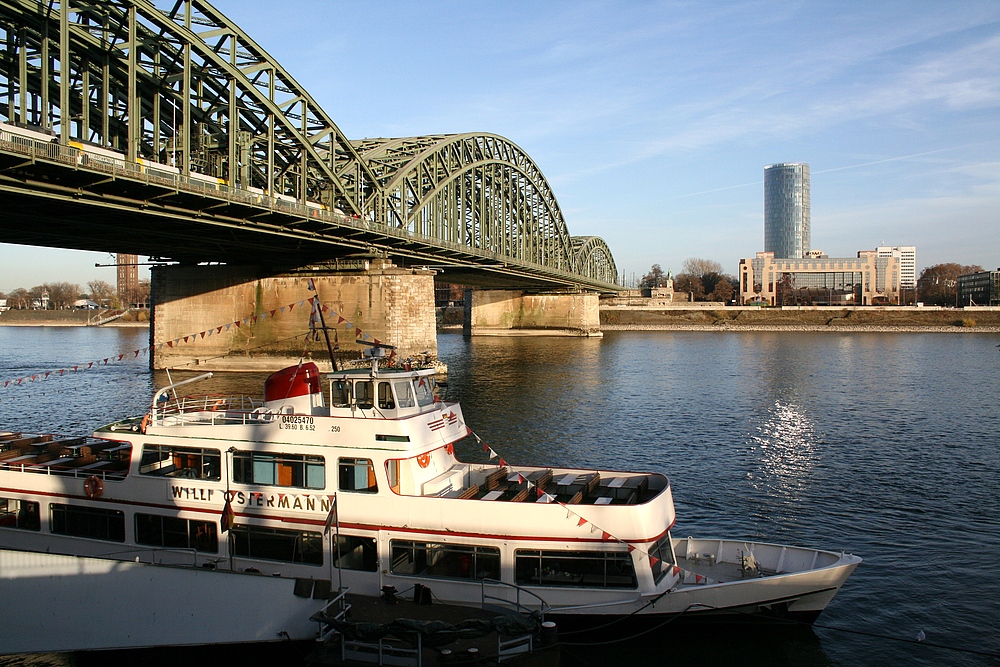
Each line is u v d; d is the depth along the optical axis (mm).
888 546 25891
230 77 55281
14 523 21562
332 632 16078
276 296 76625
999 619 20281
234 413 20828
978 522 28469
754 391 65875
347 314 74375
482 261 99500
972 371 82938
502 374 79500
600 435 45188
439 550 17984
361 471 18578
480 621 15531
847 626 19844
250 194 53812
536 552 17578
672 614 17453
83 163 39938
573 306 164250
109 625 17203
